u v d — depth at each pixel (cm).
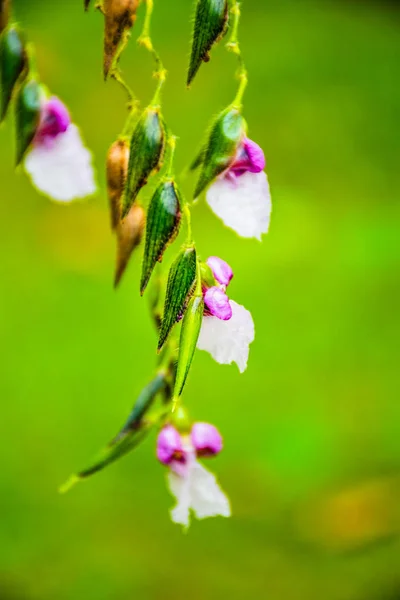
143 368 122
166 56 208
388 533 98
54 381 120
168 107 189
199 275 35
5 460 108
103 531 99
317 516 101
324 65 205
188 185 90
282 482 105
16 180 161
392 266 140
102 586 91
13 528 98
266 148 177
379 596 90
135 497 104
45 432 112
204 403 116
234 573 93
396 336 128
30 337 126
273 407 116
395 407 116
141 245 38
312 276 139
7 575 92
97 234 148
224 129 36
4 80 37
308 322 130
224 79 198
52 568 93
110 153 38
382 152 177
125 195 36
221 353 37
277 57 207
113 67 36
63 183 38
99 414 115
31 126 37
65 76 200
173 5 223
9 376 120
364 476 106
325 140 180
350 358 124
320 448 110
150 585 92
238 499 103
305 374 121
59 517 100
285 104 191
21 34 37
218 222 147
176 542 98
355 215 156
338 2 235
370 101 194
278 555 96
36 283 138
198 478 40
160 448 40
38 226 150
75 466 107
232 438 111
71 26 217
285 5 232
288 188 165
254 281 137
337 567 94
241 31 219
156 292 39
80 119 188
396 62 209
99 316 131
